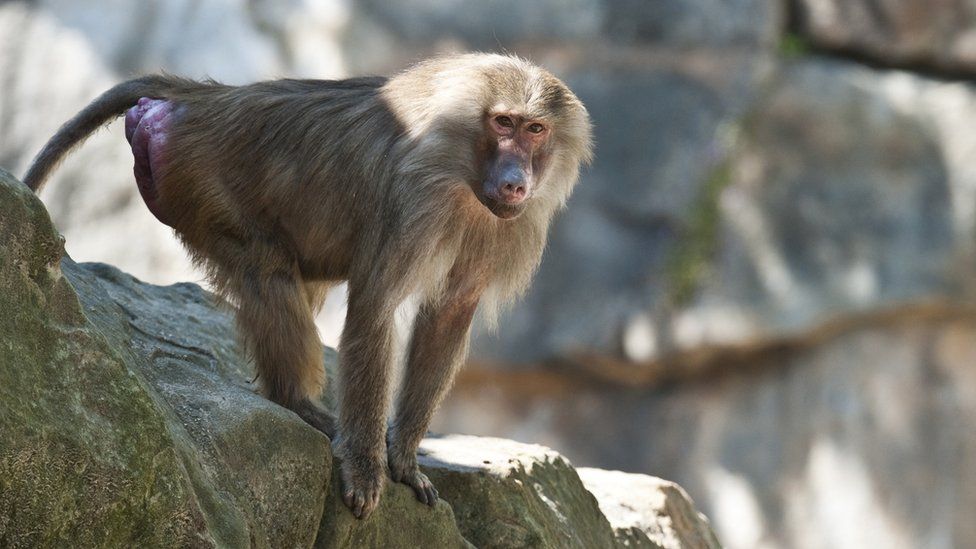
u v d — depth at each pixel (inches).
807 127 679.1
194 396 245.3
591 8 706.8
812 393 684.1
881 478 674.8
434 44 729.6
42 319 203.8
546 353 698.2
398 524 272.7
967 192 662.5
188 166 296.0
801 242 674.8
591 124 304.8
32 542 197.5
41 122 778.8
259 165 291.9
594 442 709.9
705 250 682.8
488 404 726.5
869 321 678.5
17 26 796.6
